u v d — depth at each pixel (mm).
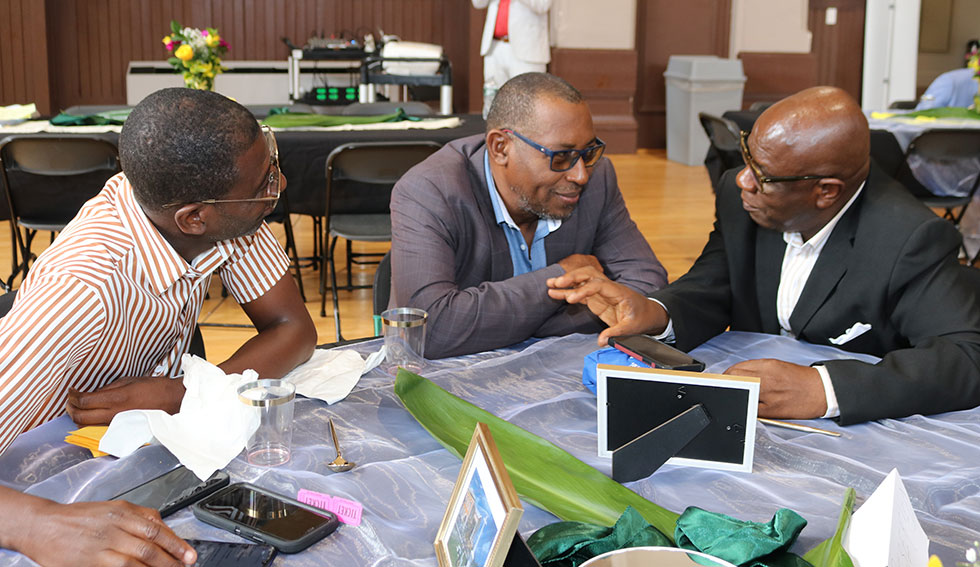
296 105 4828
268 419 1154
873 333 1712
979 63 5215
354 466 1155
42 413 1406
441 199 1816
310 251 5297
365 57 6512
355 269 4879
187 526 1013
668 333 1697
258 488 1071
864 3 10039
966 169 4363
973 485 1148
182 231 1335
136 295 1349
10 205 3609
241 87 8258
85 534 937
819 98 1583
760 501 1096
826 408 1354
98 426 1247
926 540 937
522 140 1722
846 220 1713
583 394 1425
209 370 1278
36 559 945
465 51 8984
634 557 841
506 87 1761
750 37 9695
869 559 871
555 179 1740
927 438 1304
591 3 9078
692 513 955
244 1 8406
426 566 939
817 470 1193
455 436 1205
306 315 1630
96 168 3561
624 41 9250
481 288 1712
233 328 3793
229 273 1591
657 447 1119
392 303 1904
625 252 2031
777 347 1709
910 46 9875
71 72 8219
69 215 3719
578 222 1981
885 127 4656
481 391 1448
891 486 918
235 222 1338
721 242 1976
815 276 1741
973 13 10039
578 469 1107
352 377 1454
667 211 6645
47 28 8047
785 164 1581
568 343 1684
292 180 3793
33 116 4672
